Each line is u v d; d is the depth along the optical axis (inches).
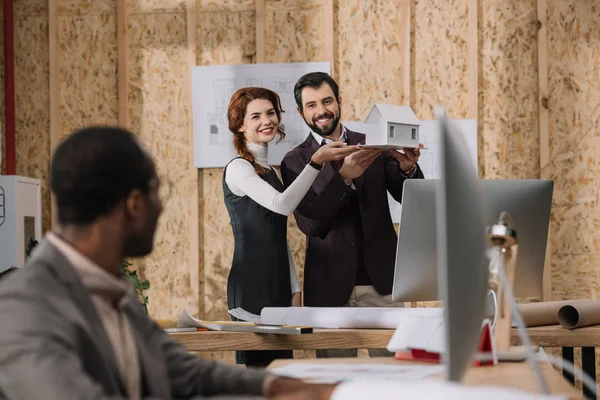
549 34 166.1
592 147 164.4
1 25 172.2
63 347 40.0
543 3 165.3
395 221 165.5
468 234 43.4
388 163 123.9
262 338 83.2
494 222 81.4
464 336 43.8
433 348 66.1
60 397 37.4
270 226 121.6
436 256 81.5
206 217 170.7
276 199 116.6
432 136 167.2
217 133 169.9
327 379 57.6
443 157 41.0
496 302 72.9
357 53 169.5
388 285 119.8
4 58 170.9
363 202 121.2
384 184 122.9
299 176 116.9
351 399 35.9
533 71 166.7
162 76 171.8
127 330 49.6
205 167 170.1
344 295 120.0
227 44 171.2
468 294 43.6
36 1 174.2
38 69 174.1
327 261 121.2
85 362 42.2
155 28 172.1
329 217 118.9
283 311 88.2
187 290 169.6
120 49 171.3
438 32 168.4
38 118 173.8
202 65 171.2
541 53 165.2
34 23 174.2
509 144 166.9
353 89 169.3
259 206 121.4
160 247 170.2
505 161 166.9
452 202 41.4
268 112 126.7
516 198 81.9
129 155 45.1
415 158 117.1
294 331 81.2
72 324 42.1
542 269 85.5
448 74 167.9
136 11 172.7
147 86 171.9
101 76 173.2
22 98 173.8
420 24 169.0
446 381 42.3
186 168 171.0
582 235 164.4
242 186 120.3
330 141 132.9
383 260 120.2
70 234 45.0
